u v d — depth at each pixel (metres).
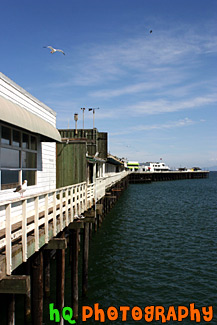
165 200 47.16
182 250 19.06
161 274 15.00
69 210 11.61
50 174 13.98
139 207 38.38
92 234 22.88
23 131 10.62
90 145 26.89
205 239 21.81
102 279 14.30
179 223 27.89
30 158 11.40
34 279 7.95
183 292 13.04
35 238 6.85
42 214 10.38
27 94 11.17
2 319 10.23
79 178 15.02
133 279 14.37
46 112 13.41
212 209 37.41
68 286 13.48
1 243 5.24
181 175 135.50
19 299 11.88
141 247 19.66
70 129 27.38
